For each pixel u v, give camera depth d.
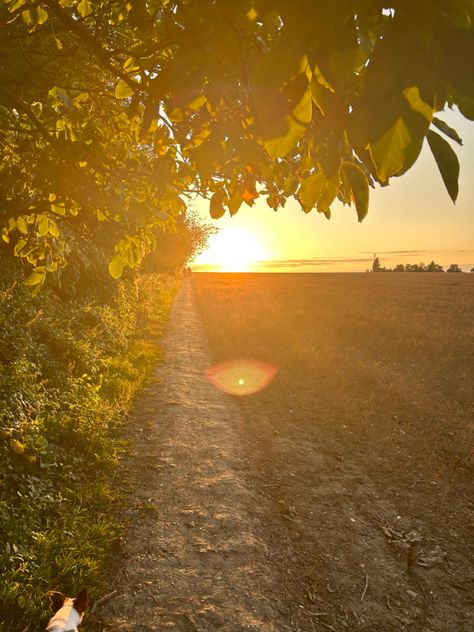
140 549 4.91
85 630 3.75
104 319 13.95
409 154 0.61
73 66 2.59
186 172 2.23
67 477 5.79
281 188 2.13
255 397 10.88
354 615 4.23
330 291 55.97
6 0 1.70
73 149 2.43
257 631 3.93
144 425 8.56
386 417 9.71
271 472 7.08
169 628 3.87
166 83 1.01
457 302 39.16
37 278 3.16
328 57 0.67
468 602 4.48
